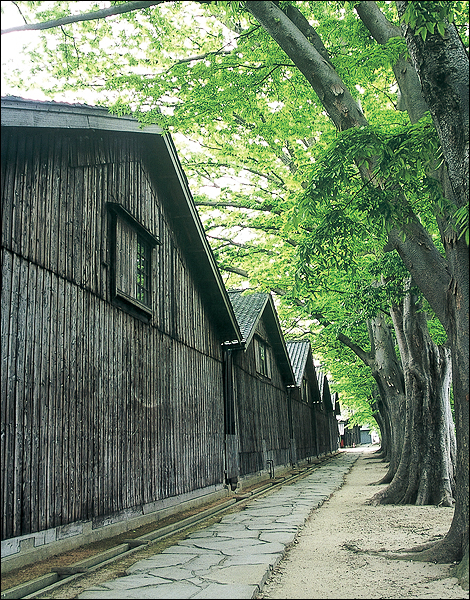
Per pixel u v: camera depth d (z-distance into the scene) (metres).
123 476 8.23
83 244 7.60
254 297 18.50
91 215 7.92
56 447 6.44
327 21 8.47
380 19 7.68
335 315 19.27
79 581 5.33
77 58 8.78
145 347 9.58
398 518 9.48
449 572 5.48
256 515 10.27
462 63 5.44
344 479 19.03
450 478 11.42
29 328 6.08
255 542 7.31
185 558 6.32
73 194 7.43
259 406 19.05
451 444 11.78
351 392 36.50
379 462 29.50
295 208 6.66
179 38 11.50
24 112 6.01
